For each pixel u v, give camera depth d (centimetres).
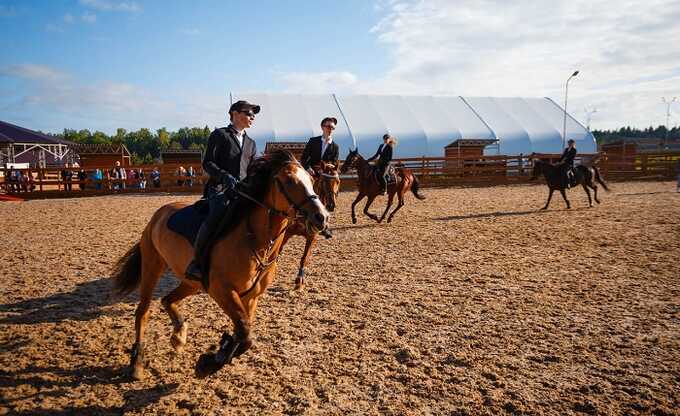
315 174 588
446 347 422
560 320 488
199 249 335
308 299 563
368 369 379
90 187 2278
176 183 2434
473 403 328
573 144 1370
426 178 2439
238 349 310
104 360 395
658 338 438
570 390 345
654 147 4000
